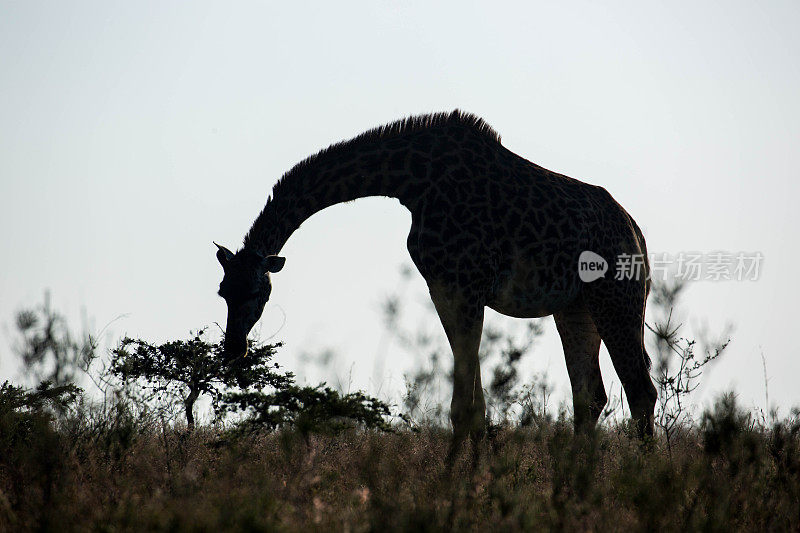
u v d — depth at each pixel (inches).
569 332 1407.5
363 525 689.0
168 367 1412.4
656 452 1034.7
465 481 858.1
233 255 1259.8
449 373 952.3
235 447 995.9
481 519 756.6
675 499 777.6
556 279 1275.8
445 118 1323.8
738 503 820.0
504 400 1029.2
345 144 1315.2
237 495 751.1
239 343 1226.0
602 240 1323.8
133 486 834.8
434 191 1243.2
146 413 1053.8
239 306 1230.3
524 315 1311.5
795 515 786.8
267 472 892.0
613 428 1326.3
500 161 1289.4
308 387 1042.1
